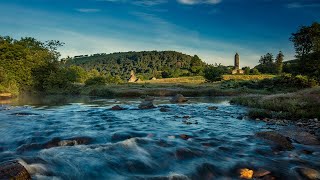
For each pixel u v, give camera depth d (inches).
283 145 431.5
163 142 432.8
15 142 434.3
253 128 602.9
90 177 292.0
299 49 2369.6
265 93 2309.3
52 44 3095.5
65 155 351.9
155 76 6304.1
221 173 318.3
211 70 4266.7
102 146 394.9
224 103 1414.9
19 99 1633.9
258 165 341.4
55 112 882.8
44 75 2869.1
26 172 262.2
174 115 845.2
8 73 2669.8
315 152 402.0
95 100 1647.4
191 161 352.8
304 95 1116.5
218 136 509.4
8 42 3107.8
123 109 1010.1
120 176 297.4
